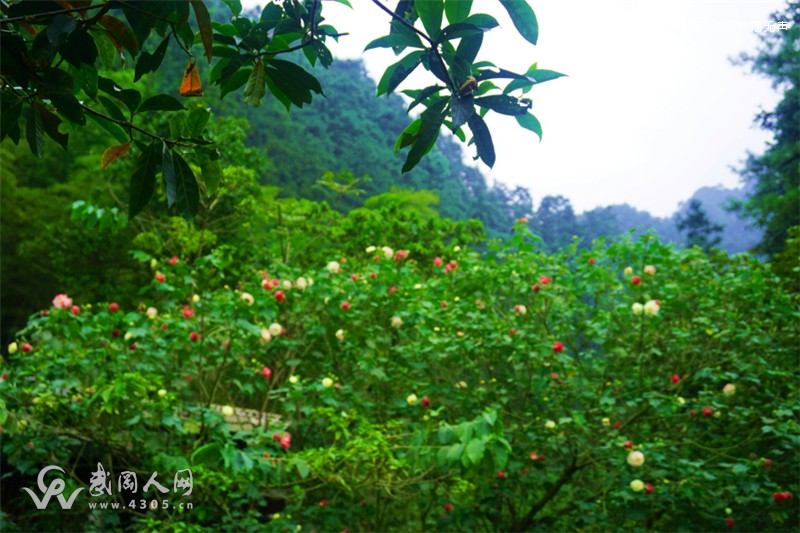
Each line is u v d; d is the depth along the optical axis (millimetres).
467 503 4004
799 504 3926
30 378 3516
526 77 799
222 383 4398
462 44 799
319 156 23203
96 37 911
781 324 4516
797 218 12070
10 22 817
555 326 4301
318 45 918
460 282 4570
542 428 3938
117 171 8375
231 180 7262
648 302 3885
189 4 838
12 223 12633
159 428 3566
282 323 4457
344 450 3334
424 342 4059
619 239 4703
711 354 4332
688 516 4113
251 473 3223
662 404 3773
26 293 12906
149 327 3756
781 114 13164
